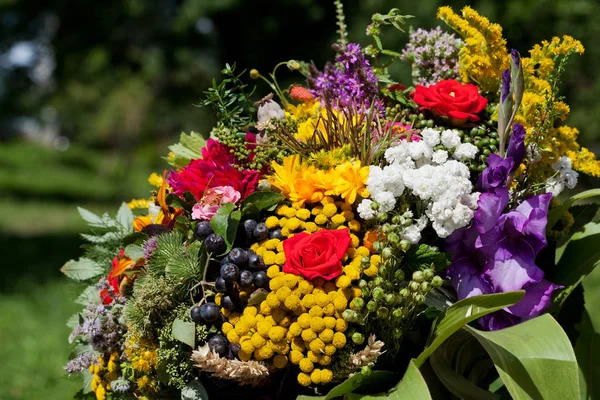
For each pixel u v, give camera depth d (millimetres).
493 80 1538
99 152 12438
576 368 1322
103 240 1609
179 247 1431
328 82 1571
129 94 10930
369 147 1453
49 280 4555
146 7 9695
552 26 5785
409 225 1386
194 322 1400
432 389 1458
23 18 9570
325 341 1364
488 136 1492
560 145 1514
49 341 3273
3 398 2736
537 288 1430
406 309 1381
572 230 1553
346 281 1373
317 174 1413
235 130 1493
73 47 9773
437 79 1604
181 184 1463
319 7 7457
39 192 9438
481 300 1362
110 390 1534
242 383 1392
